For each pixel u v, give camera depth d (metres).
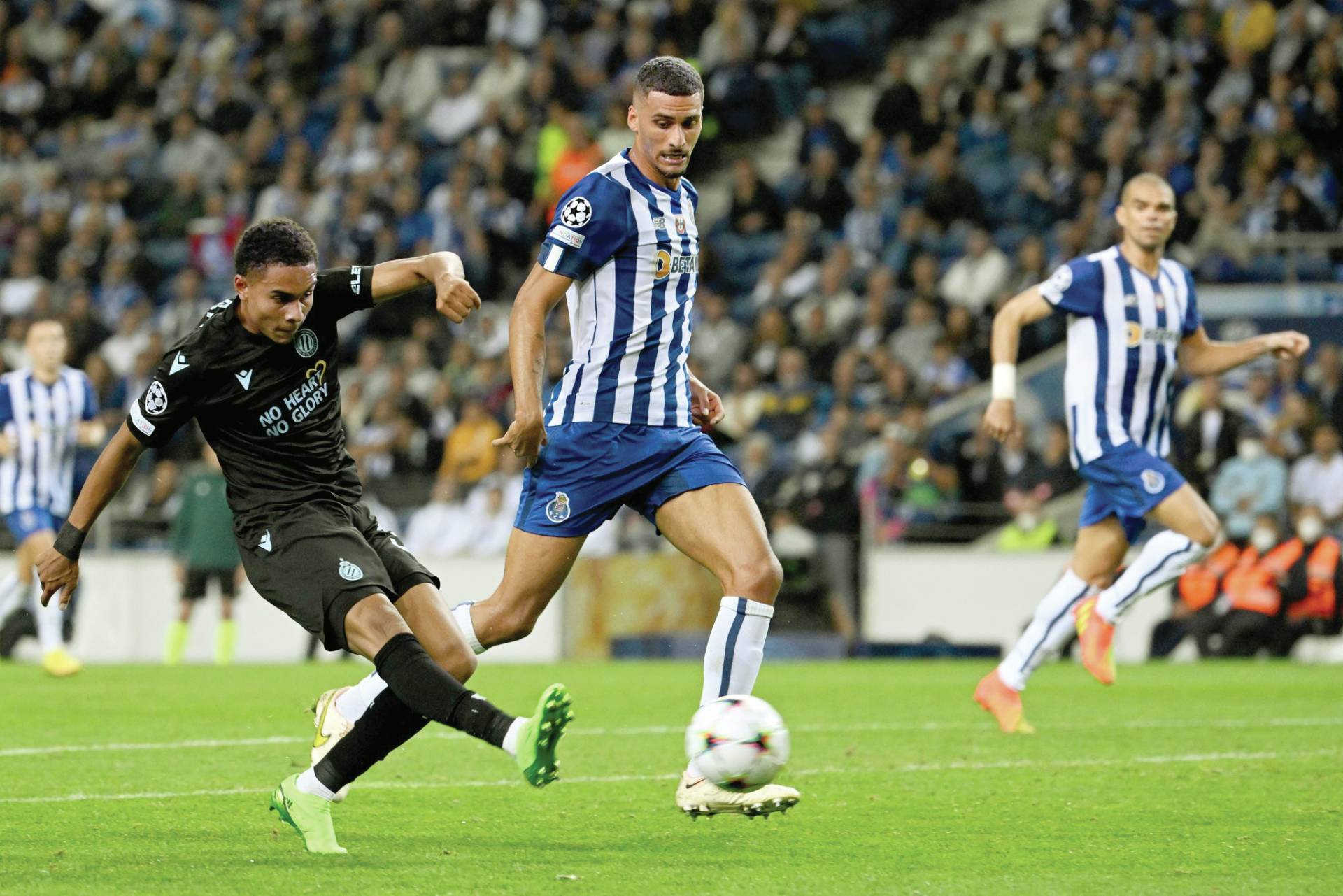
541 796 16.55
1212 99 58.44
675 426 15.53
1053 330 50.97
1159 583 23.23
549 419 15.73
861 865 12.40
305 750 20.80
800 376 52.16
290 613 13.23
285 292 12.91
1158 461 23.23
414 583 13.96
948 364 50.91
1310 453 44.41
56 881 11.60
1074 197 55.88
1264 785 17.12
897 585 46.72
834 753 20.48
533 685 33.69
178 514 46.09
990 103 60.56
